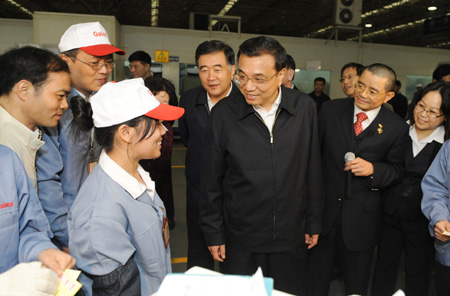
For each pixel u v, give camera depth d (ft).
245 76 4.37
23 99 3.56
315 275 6.57
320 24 48.19
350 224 5.95
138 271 3.47
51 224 4.27
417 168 6.20
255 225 4.89
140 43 26.66
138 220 3.49
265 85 4.38
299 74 29.86
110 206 3.28
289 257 5.03
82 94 5.13
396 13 40.65
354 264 6.10
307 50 29.60
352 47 30.14
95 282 3.27
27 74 3.49
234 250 5.09
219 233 5.21
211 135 5.06
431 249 6.53
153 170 8.16
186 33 27.25
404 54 30.94
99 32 5.02
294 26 51.08
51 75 3.59
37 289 2.61
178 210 12.96
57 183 4.37
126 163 3.54
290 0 36.17
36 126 4.00
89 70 4.93
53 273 2.73
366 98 5.62
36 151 4.01
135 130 3.40
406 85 31.48
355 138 5.95
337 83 30.37
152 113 3.44
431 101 5.78
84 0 32.65
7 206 3.22
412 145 6.34
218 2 38.22
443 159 5.13
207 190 5.17
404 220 6.45
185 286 2.48
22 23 25.23
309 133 4.97
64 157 4.54
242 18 46.09
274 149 4.75
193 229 6.91
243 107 4.83
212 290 2.44
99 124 3.43
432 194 5.17
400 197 6.33
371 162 5.88
